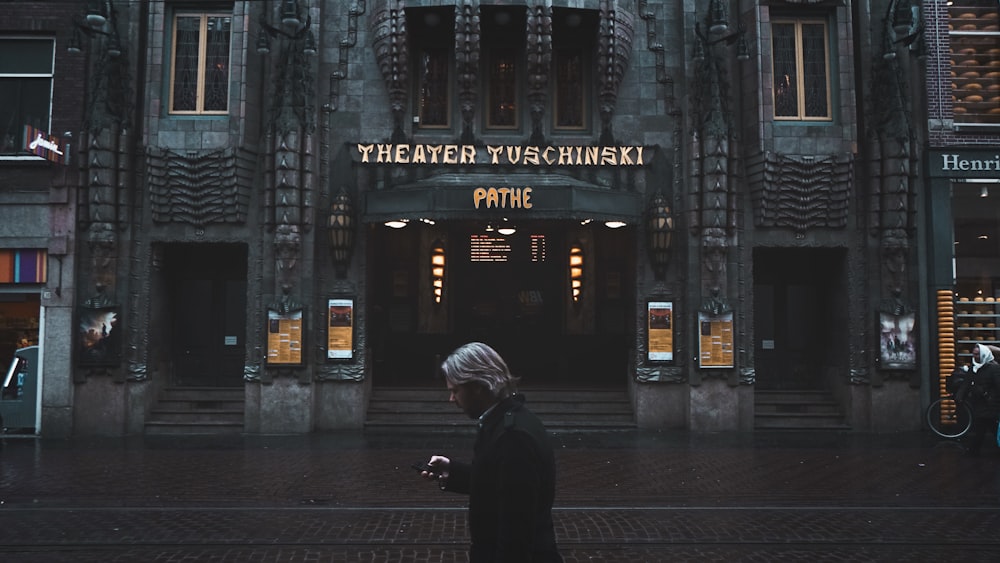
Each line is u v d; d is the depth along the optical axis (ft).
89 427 46.75
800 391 51.83
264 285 47.88
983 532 23.93
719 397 48.19
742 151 49.52
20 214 47.32
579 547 22.34
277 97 48.06
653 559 21.20
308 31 47.88
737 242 48.80
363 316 49.14
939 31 50.21
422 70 51.34
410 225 57.57
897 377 48.42
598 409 50.67
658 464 36.50
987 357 40.60
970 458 38.22
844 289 49.67
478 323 57.77
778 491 30.22
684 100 49.78
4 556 21.22
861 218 49.08
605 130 49.90
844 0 48.93
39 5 48.60
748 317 48.85
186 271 52.24
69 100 48.14
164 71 48.39
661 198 49.24
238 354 52.06
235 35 47.78
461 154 49.24
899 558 21.29
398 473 33.88
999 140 49.70
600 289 57.67
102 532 23.75
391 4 48.73
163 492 29.81
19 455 39.14
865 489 30.58
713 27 44.55
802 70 49.73
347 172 49.42
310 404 47.67
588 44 51.65
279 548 22.09
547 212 46.21
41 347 46.85
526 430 9.13
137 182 48.08
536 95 49.52
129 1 48.57
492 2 48.21
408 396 51.47
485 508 9.11
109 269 47.14
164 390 50.49
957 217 49.60
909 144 48.60
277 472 34.14
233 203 47.57
